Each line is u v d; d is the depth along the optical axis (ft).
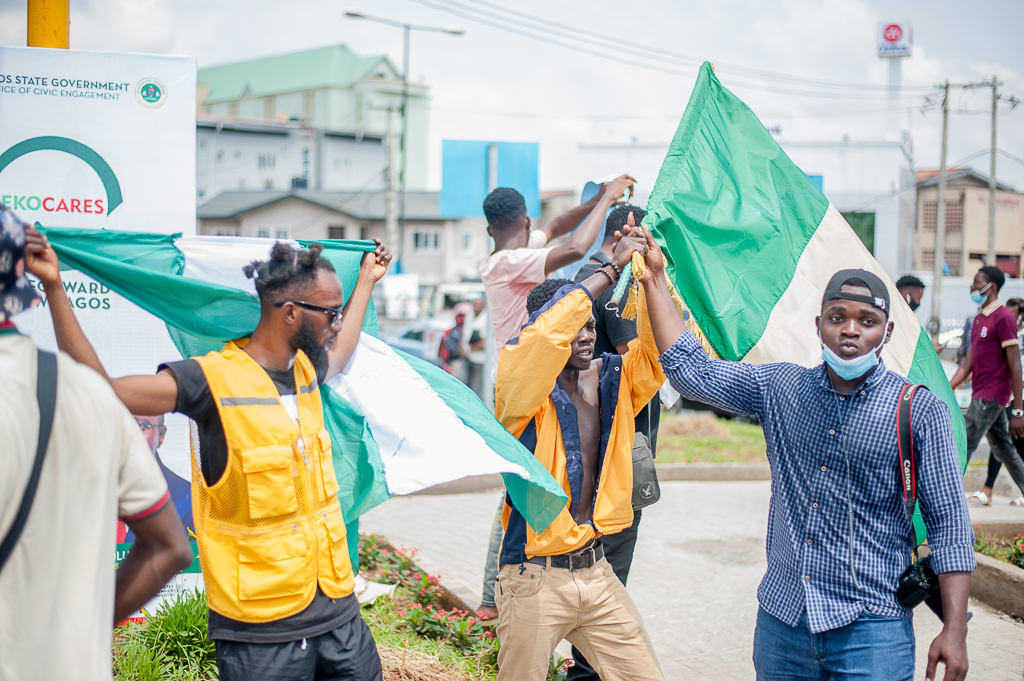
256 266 8.75
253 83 335.06
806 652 9.13
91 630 6.14
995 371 25.26
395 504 28.30
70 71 14.11
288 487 8.25
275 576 8.15
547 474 10.29
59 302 8.19
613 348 14.70
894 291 13.37
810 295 12.89
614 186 16.66
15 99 13.97
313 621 8.37
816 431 9.20
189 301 10.24
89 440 6.23
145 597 6.86
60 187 14.19
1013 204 148.36
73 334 8.20
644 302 11.35
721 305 12.10
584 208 18.38
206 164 214.48
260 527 8.16
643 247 10.66
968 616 8.54
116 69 14.28
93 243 11.23
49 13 14.82
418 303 109.19
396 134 295.48
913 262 146.82
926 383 13.26
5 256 6.21
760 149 13.24
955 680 8.31
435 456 10.27
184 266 11.86
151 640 13.08
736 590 20.33
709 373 10.25
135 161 14.40
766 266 12.75
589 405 11.60
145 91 14.39
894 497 8.95
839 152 134.51
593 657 11.09
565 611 10.66
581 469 11.07
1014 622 18.52
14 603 5.96
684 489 32.55
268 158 220.43
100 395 6.39
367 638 8.96
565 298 10.48
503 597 10.99
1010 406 25.30
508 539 10.98
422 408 10.84
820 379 9.35
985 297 25.49
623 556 13.30
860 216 134.00
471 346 53.47
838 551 8.97
